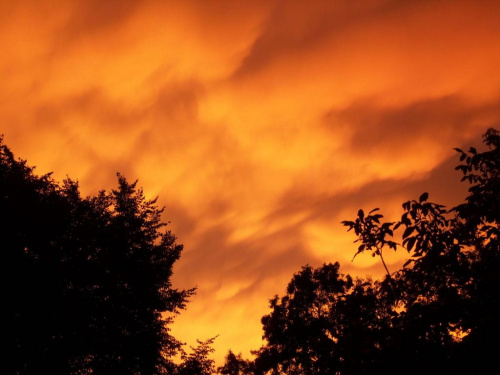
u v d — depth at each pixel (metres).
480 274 4.13
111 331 17.59
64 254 17.70
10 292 15.01
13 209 15.98
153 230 22.14
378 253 5.00
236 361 37.06
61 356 15.72
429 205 4.61
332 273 28.70
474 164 4.83
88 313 17.00
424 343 4.08
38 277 15.96
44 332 15.59
